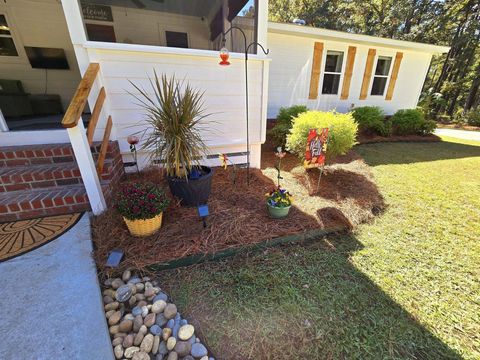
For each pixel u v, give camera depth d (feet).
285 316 4.45
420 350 3.96
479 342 4.12
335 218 7.64
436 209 8.93
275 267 5.72
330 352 3.86
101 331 3.78
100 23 15.80
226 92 9.78
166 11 16.79
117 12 15.98
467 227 7.74
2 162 7.39
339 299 4.89
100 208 6.64
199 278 5.26
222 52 7.43
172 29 17.65
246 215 7.31
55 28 13.97
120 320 4.15
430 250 6.58
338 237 7.11
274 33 19.11
